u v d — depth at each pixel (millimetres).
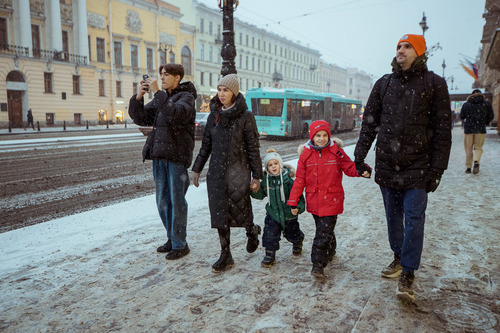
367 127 2977
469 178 7422
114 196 6473
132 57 42594
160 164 3506
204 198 5883
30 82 31875
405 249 2648
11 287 2889
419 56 2678
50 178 8156
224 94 3102
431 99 2660
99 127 35469
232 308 2557
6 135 23516
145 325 2365
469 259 3350
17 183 7566
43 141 17875
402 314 2453
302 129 21047
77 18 36156
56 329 2336
